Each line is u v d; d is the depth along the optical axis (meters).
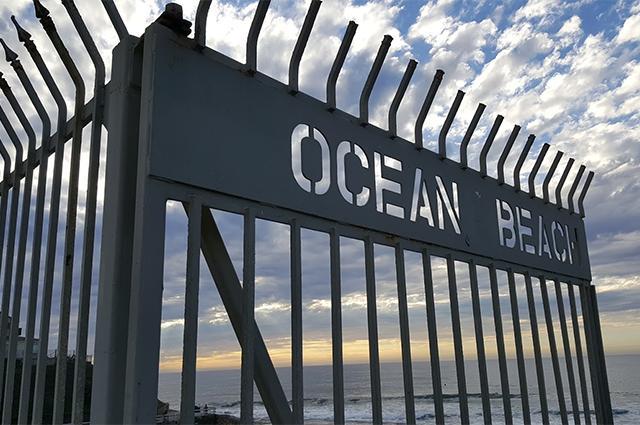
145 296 1.60
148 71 1.76
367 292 2.28
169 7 1.81
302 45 2.23
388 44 2.51
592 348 3.83
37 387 2.05
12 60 2.37
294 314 1.95
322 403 35.34
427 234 2.62
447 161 2.89
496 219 3.12
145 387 1.54
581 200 4.09
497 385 37.69
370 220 2.34
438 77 2.79
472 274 2.86
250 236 1.89
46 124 2.42
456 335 2.65
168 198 1.71
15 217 2.62
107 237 1.74
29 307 2.24
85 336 1.85
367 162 2.42
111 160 1.81
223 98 1.93
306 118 2.21
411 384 2.32
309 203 2.11
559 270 3.55
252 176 1.95
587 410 3.38
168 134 1.74
